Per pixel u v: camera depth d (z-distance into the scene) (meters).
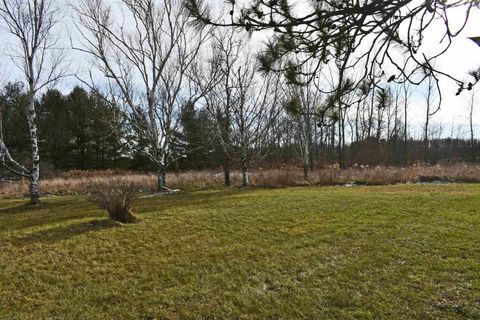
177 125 15.12
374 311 3.96
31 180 12.12
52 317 3.98
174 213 8.90
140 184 16.03
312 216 8.23
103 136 32.06
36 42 12.16
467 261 5.25
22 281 4.90
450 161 29.06
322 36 2.22
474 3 2.07
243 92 15.92
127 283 4.82
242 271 5.12
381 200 9.88
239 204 9.96
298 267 5.23
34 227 7.68
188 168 30.52
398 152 32.00
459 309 3.95
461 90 2.34
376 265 5.22
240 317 3.92
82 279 4.96
